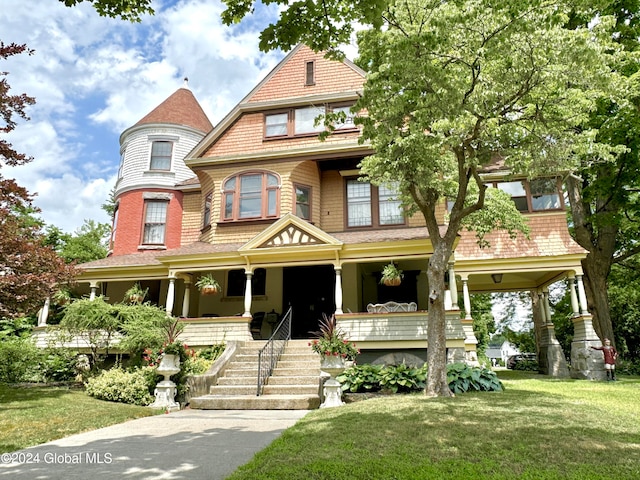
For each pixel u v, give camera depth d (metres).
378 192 16.58
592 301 18.64
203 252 14.69
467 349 14.85
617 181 18.17
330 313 16.27
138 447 5.58
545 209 16.66
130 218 19.22
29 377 13.50
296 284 16.88
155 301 18.03
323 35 5.36
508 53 8.36
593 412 7.18
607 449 4.90
